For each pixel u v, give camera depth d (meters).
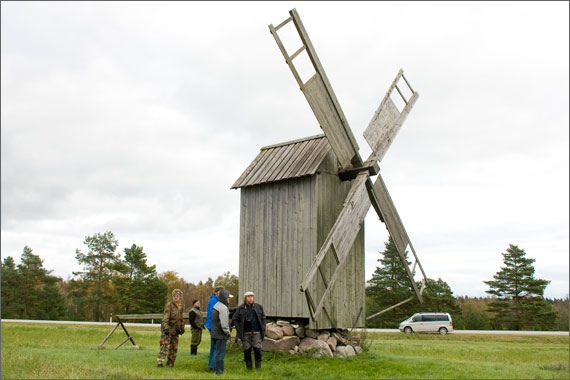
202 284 103.25
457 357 19.91
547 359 20.42
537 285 60.47
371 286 59.75
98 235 71.19
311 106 15.66
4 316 66.12
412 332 42.97
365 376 12.47
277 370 12.93
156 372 12.19
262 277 16.89
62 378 11.02
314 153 16.78
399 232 18.81
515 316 59.66
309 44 15.70
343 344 16.47
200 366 13.81
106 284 70.88
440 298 58.91
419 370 13.44
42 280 71.00
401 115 19.20
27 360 13.45
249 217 17.64
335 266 16.64
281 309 16.19
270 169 17.44
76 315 72.06
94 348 17.98
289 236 16.44
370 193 17.47
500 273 61.69
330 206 16.62
